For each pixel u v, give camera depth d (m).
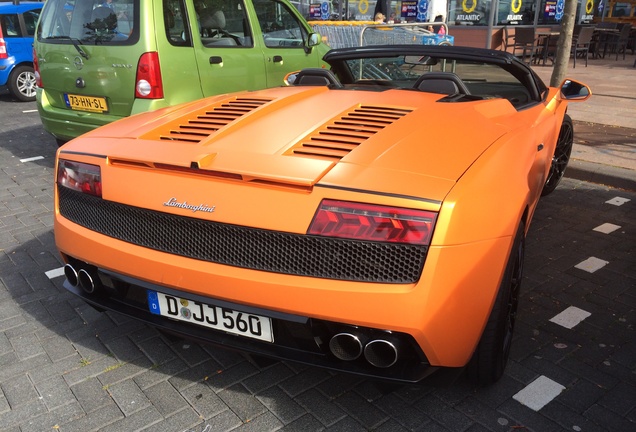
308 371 2.65
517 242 2.34
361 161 2.04
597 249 4.02
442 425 2.30
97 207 2.36
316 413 2.38
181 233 2.12
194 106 2.89
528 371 2.63
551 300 3.29
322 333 1.99
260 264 1.99
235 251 2.03
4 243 4.20
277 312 1.98
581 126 7.30
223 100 2.92
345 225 1.87
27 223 4.61
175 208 2.11
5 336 2.97
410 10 13.90
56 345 2.89
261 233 1.97
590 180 5.55
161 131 2.51
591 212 4.75
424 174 1.97
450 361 1.99
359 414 2.37
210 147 2.25
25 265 3.82
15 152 6.86
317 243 1.90
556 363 2.69
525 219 2.59
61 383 2.59
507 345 2.54
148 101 4.88
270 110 2.65
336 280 1.89
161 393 2.52
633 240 4.19
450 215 1.84
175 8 4.97
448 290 1.86
